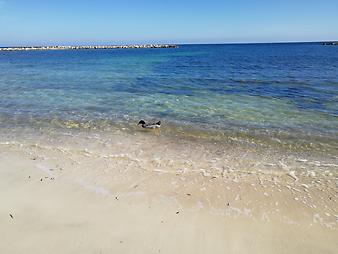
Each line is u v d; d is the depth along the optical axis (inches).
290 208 238.5
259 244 195.3
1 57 2721.5
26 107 580.7
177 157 342.0
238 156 345.7
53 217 218.8
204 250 188.5
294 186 274.2
